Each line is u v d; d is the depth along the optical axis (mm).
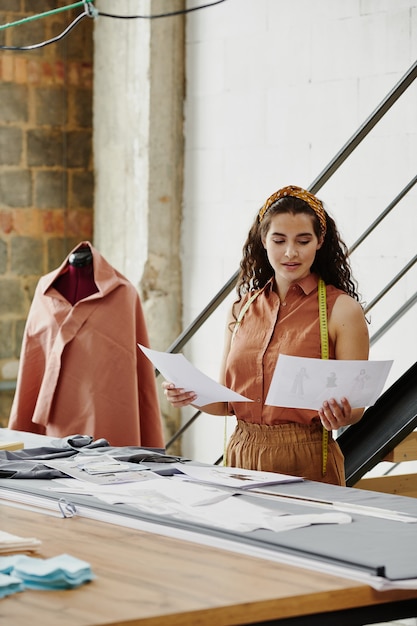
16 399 4590
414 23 5430
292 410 3008
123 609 1648
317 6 5961
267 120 6316
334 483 3031
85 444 3182
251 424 3084
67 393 4445
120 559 1946
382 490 4180
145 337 4598
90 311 4465
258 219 3225
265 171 6344
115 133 7184
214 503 2379
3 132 7117
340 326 3021
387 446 3824
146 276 6934
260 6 6328
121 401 4430
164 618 1621
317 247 3088
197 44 6812
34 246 7246
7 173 7137
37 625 1575
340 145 5852
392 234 5516
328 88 5914
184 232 6977
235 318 3248
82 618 1605
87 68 7355
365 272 5664
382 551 1957
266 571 1859
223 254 6668
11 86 7121
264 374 3066
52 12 4242
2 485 2627
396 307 5484
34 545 2008
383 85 5602
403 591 1802
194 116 6855
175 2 6871
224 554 1982
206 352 6781
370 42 5664
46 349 4520
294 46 6109
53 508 2396
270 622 1715
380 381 2771
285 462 3010
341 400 2791
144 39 6891
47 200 7281
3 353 7164
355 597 1763
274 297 3121
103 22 7227
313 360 2719
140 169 6965
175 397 3035
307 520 2182
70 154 7336
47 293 4547
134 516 2260
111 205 7238
